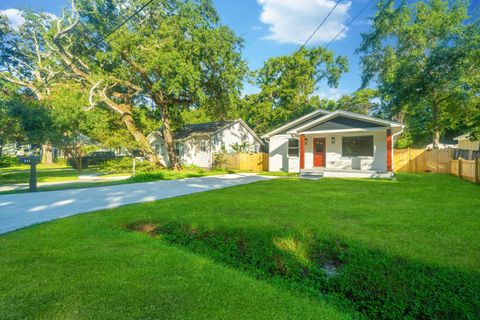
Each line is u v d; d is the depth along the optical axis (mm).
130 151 17672
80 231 4387
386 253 3205
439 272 2744
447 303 2318
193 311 2152
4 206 6574
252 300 2352
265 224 4504
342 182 10633
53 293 2410
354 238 3744
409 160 15789
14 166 26484
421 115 25594
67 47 16625
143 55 14164
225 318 2064
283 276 3010
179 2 13977
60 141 15836
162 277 2754
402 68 17609
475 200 6418
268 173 16297
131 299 2322
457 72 15352
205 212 5512
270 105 29656
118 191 9023
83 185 10859
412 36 18328
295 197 7160
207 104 18297
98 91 16578
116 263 3100
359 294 2564
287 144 17250
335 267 3184
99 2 14234
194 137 21516
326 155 14594
